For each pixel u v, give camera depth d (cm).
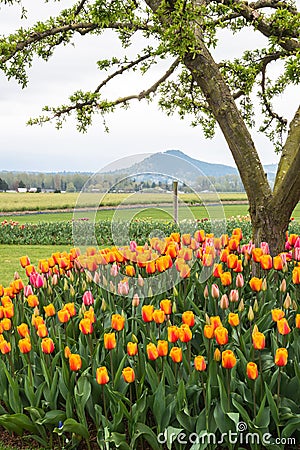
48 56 812
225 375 391
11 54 714
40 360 429
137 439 387
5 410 426
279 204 588
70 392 404
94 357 415
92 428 414
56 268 614
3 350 407
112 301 504
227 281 452
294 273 441
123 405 369
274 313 386
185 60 624
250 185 604
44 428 404
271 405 357
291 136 659
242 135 608
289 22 627
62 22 764
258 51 813
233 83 856
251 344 409
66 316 421
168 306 420
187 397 379
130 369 356
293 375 404
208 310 493
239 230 587
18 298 503
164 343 368
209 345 388
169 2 603
